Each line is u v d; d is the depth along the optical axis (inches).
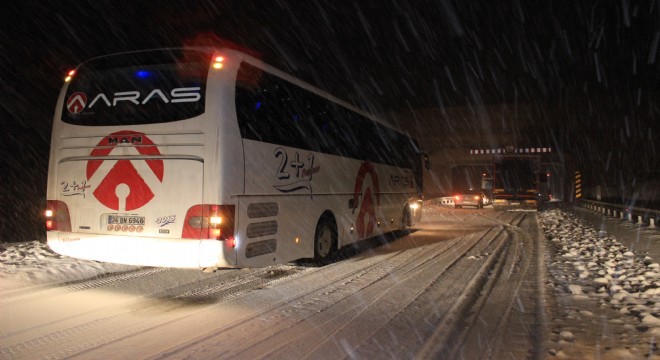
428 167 797.9
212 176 284.0
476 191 1648.6
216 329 229.5
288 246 353.4
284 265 415.8
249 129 309.6
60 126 315.3
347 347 206.5
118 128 301.0
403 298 295.4
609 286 327.0
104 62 313.0
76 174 308.5
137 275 354.3
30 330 224.7
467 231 768.3
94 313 254.4
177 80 296.8
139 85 302.8
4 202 716.7
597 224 856.9
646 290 303.3
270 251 328.8
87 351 197.5
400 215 662.5
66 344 205.8
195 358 190.9
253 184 310.5
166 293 303.1
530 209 1469.0
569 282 343.9
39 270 337.1
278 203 340.5
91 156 305.3
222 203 283.7
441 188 2642.7
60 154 314.2
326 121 430.6
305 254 381.4
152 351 198.1
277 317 250.8
